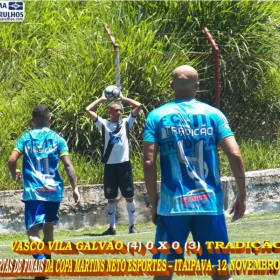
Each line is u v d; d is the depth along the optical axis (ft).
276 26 145.18
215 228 50.24
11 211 103.60
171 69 130.21
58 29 149.79
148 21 144.46
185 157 50.19
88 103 123.65
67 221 107.65
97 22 144.36
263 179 122.42
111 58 127.65
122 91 124.98
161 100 128.98
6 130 116.26
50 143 70.79
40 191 69.31
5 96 125.70
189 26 143.13
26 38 145.48
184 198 49.85
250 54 139.13
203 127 50.52
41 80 128.26
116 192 101.96
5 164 110.52
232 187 119.14
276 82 138.41
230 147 50.26
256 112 135.33
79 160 117.70
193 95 51.80
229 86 133.59
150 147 50.57
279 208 123.95
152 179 50.60
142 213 114.73
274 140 135.13
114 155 101.04
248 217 116.67
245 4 143.23
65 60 130.41
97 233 105.19
